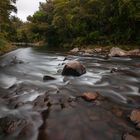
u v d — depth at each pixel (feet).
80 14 131.44
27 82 36.17
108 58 73.67
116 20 109.09
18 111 23.47
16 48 134.10
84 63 60.85
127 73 44.39
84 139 18.06
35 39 240.53
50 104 24.67
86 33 130.72
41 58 76.18
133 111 22.27
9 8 130.52
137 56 78.23
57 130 19.25
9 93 30.14
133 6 96.58
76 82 36.60
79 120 21.01
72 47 133.39
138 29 103.86
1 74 44.62
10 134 18.94
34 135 18.63
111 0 110.63
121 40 107.04
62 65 56.03
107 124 20.44
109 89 32.35
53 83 35.73
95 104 25.14
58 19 146.10
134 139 17.49
